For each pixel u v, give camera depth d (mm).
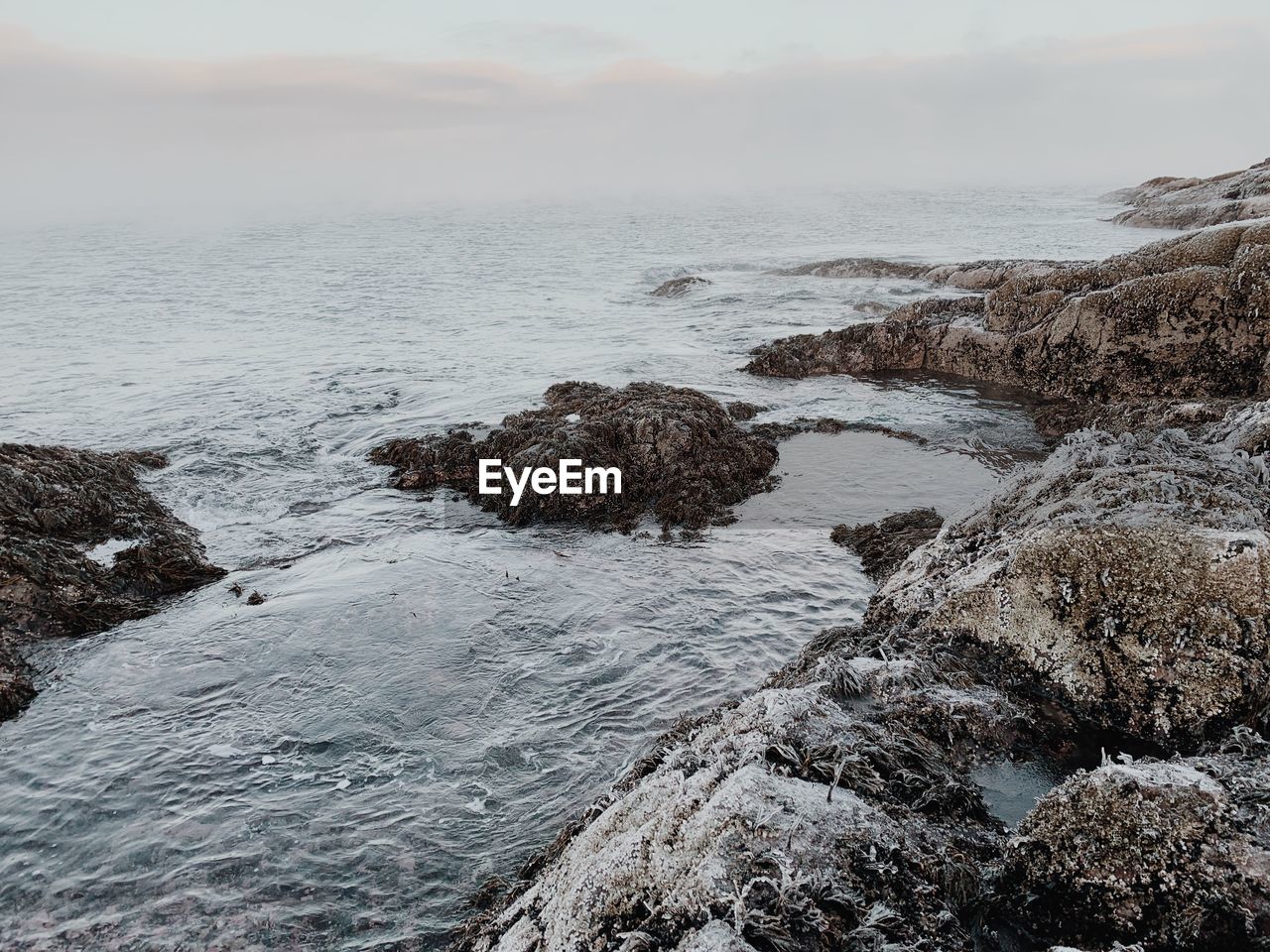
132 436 15508
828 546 11195
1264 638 4664
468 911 5512
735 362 21484
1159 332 16594
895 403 17797
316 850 6043
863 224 63562
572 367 20953
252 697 7867
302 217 95250
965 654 5633
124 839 6145
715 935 3018
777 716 4523
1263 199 40094
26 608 8984
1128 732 4891
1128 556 5137
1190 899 3215
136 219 98188
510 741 7234
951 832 3959
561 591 9922
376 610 9383
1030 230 52406
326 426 16234
